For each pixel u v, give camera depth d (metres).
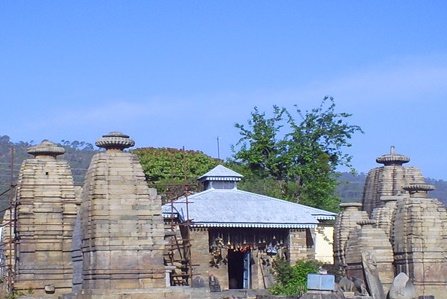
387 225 50.97
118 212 36.88
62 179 42.75
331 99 74.00
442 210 46.00
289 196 70.62
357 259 46.31
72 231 42.31
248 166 73.31
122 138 37.72
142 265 36.78
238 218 52.03
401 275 44.12
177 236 49.12
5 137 140.12
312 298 42.34
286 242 53.50
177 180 72.38
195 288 37.38
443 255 45.44
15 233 42.44
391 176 56.88
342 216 50.81
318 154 72.62
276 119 74.06
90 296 36.12
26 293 41.19
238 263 55.00
